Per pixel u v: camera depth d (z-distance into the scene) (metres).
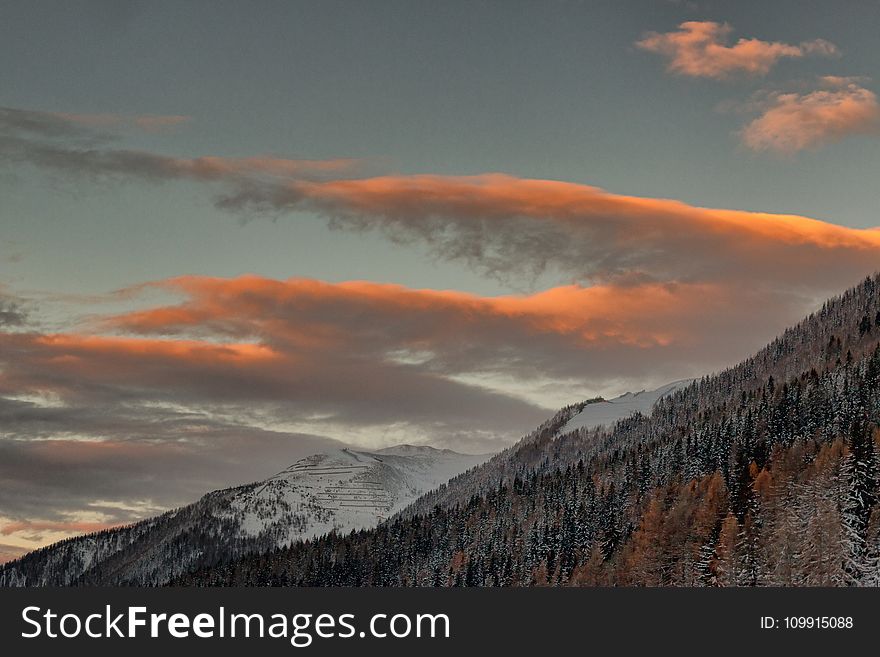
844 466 170.12
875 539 159.50
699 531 189.88
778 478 185.88
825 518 163.88
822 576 160.38
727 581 174.38
